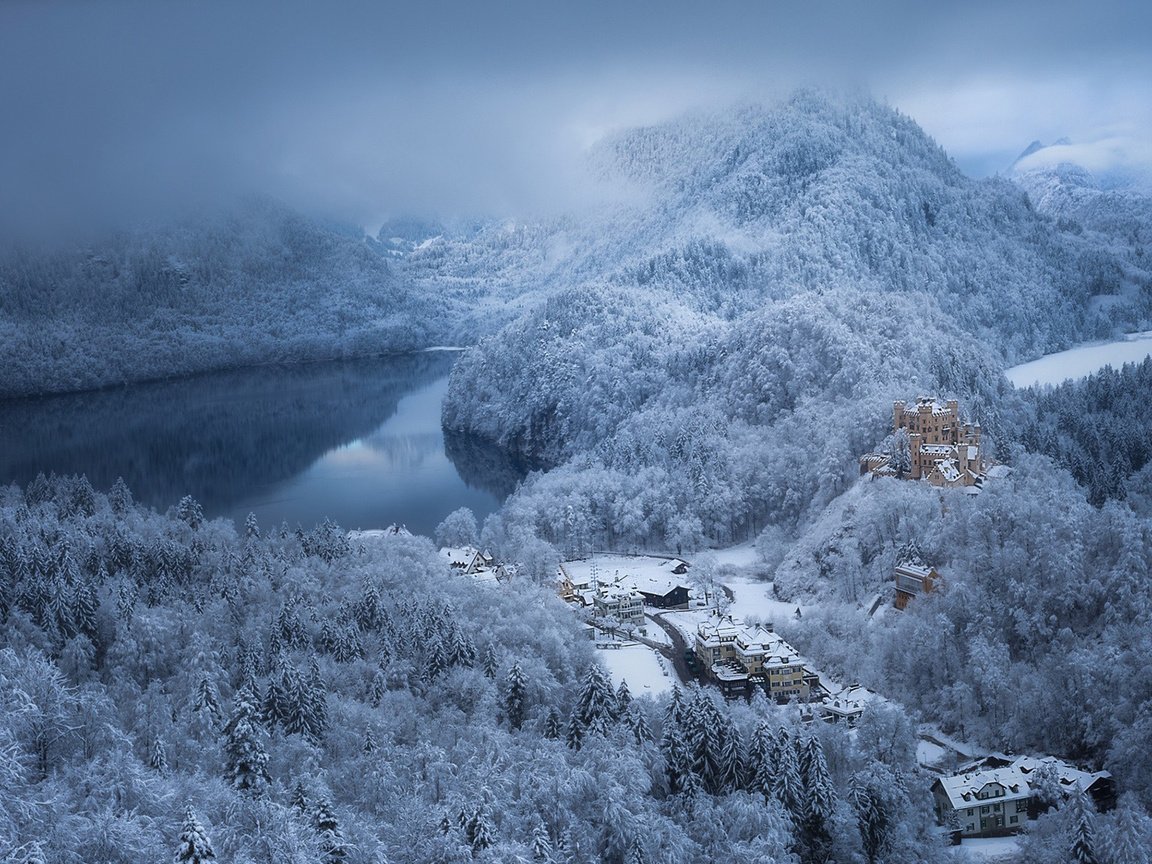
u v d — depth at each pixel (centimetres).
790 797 16512
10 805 11919
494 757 17588
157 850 12212
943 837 16550
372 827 14625
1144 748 18075
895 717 19312
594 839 15262
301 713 19438
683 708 18950
